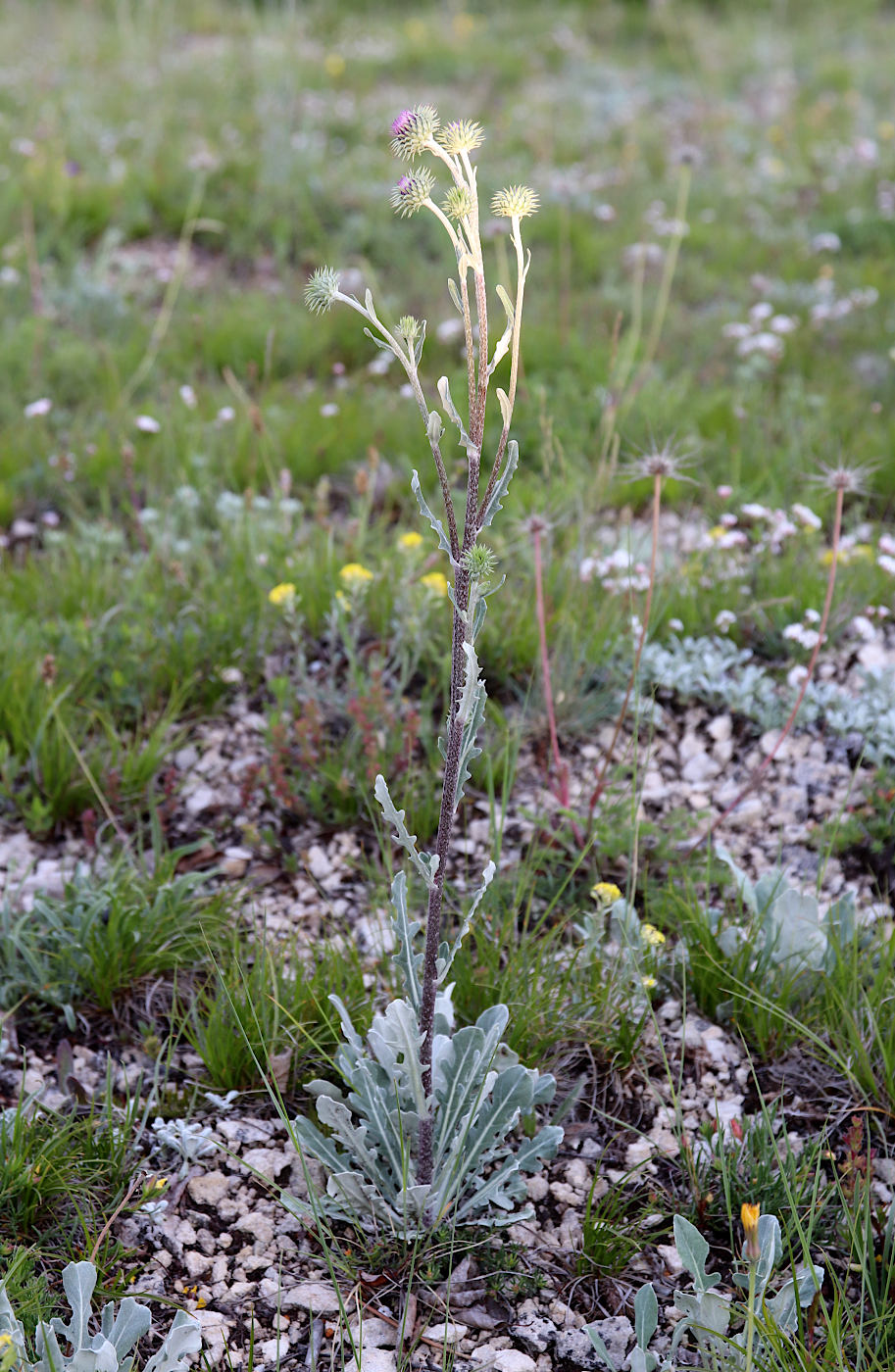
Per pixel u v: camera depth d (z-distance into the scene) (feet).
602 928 9.34
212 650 13.03
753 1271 5.94
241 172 27.55
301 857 11.14
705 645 12.89
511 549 14.25
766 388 19.43
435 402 18.44
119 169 27.78
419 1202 7.41
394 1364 7.02
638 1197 8.06
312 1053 8.87
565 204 24.61
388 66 40.86
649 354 17.74
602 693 12.57
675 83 39.60
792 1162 7.74
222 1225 7.84
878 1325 6.81
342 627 12.53
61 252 24.22
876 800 11.27
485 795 11.80
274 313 21.33
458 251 5.81
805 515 14.02
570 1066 9.08
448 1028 8.18
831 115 35.63
